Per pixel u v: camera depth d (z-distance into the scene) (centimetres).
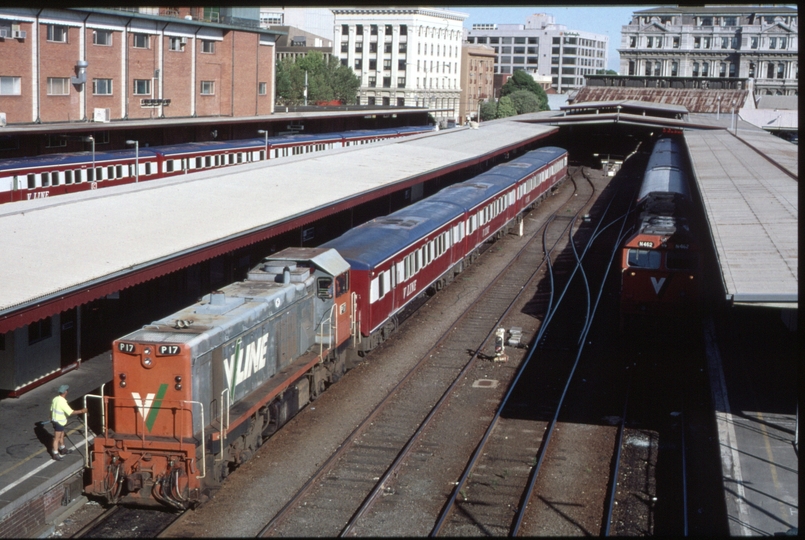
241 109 6431
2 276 1655
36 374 2075
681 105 10225
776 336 2684
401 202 5322
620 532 1517
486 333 2856
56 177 3734
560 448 1905
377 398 2200
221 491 1647
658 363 2553
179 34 5675
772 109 10475
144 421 1558
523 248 4347
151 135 5234
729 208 2616
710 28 14488
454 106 14725
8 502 1429
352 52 13425
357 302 2380
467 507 1612
